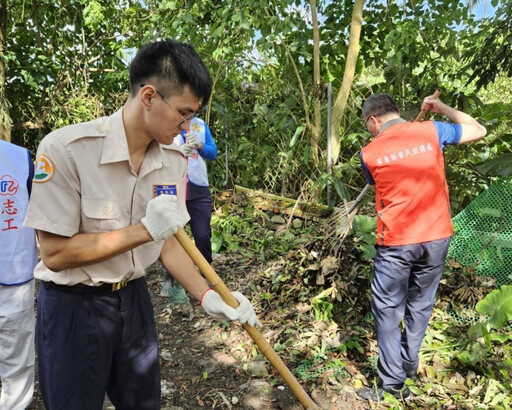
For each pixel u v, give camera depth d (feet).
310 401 5.74
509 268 12.10
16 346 7.97
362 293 11.57
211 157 13.07
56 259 4.91
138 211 5.45
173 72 4.76
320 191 19.15
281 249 16.35
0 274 7.52
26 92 27.02
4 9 23.82
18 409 8.27
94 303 5.38
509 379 9.23
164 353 11.00
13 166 7.49
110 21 26.25
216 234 17.20
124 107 5.21
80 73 27.45
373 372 9.91
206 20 21.26
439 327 11.02
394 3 19.25
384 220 8.61
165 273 13.69
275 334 11.19
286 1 17.65
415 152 8.40
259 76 23.44
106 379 5.64
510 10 14.35
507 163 12.09
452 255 12.69
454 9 17.57
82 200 4.97
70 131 4.91
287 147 20.99
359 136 19.86
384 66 19.70
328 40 20.45
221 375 10.09
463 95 15.61
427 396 9.05
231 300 5.69
